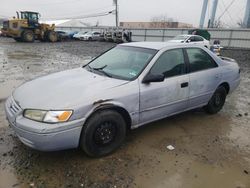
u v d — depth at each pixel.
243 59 18.77
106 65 4.42
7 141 3.93
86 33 41.00
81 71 4.37
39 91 3.54
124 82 3.75
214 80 5.05
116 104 3.54
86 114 3.28
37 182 3.04
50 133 3.05
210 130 4.71
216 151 3.96
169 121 5.03
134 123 3.89
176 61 4.42
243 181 3.25
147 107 3.97
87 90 3.48
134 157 3.67
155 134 4.43
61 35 36.78
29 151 3.67
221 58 5.84
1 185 2.96
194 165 3.54
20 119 3.21
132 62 4.23
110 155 3.69
